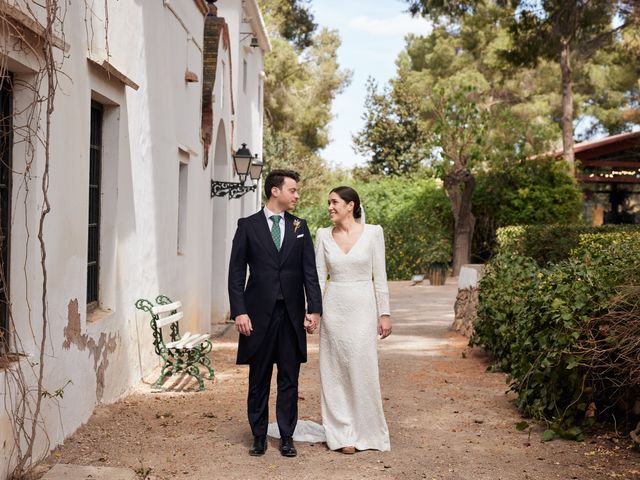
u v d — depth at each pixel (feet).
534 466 16.97
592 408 19.35
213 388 25.55
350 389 18.38
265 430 17.85
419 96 118.83
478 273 38.70
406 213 83.15
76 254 18.71
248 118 63.46
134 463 16.78
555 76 120.16
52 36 16.03
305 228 17.90
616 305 18.45
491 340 29.58
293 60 111.55
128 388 24.34
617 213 101.24
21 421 14.73
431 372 28.66
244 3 57.41
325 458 17.54
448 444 18.80
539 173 80.43
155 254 27.94
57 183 17.21
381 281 18.90
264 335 17.40
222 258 46.68
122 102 23.06
